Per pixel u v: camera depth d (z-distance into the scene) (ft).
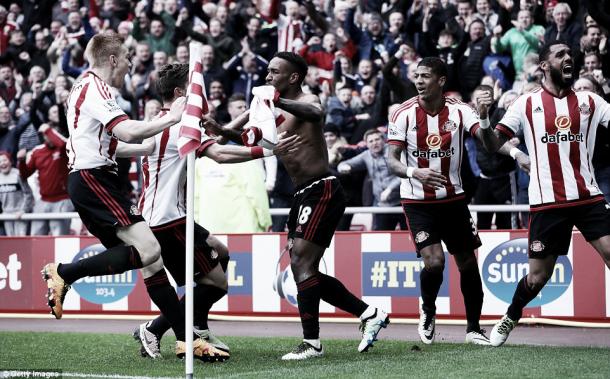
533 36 75.92
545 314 58.54
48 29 101.55
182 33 91.91
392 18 83.20
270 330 59.26
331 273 62.64
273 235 63.52
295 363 43.21
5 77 99.96
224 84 86.17
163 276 44.06
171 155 45.06
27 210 82.28
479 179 69.10
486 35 78.23
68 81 88.79
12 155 90.48
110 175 41.68
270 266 63.57
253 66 86.53
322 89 82.07
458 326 59.26
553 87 45.85
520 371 38.63
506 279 59.16
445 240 50.44
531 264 46.60
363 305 47.32
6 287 69.72
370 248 61.72
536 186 46.11
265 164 74.69
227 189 67.87
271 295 63.57
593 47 72.74
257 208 68.03
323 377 37.68
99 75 42.27
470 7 80.18
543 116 45.68
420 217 49.57
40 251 68.64
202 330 45.96
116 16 99.30
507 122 46.52
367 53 85.35
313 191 44.86
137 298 66.33
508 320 48.03
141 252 41.11
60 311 41.27
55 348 50.49
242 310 64.39
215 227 68.08
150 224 45.27
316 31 88.12
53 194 80.59
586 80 64.23
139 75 92.22
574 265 57.88
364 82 81.71
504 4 76.74
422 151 49.49
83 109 40.96
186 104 37.47
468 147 71.20
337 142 76.23
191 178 36.09
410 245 60.80
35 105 90.48
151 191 45.37
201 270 45.55
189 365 34.37
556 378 36.58
